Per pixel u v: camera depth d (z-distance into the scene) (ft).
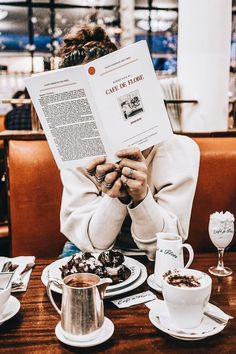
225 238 3.87
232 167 6.61
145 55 3.41
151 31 25.70
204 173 6.53
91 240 4.26
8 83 23.71
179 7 11.08
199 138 6.95
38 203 6.53
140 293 3.42
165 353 2.60
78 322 2.63
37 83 3.34
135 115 3.47
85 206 4.46
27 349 2.63
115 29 19.45
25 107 13.50
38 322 2.97
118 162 3.72
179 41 11.21
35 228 6.58
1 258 4.16
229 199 6.64
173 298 2.73
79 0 24.22
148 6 25.36
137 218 4.03
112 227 4.14
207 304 3.14
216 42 10.56
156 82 3.47
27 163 6.46
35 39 24.75
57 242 6.65
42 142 6.64
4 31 24.44
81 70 3.27
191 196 4.55
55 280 2.92
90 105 3.36
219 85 10.80
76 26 4.62
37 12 24.53
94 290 2.66
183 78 11.12
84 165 3.58
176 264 3.46
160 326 2.81
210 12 10.41
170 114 11.21
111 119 3.41
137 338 2.76
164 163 4.64
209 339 2.76
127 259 4.06
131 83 3.41
